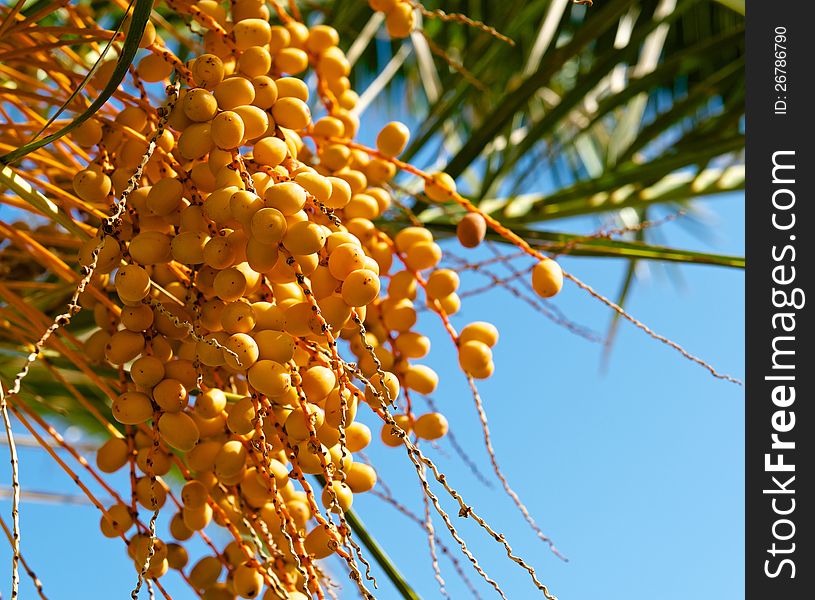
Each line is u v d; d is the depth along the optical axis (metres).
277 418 0.79
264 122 0.80
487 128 1.13
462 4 1.60
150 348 0.81
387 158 0.91
